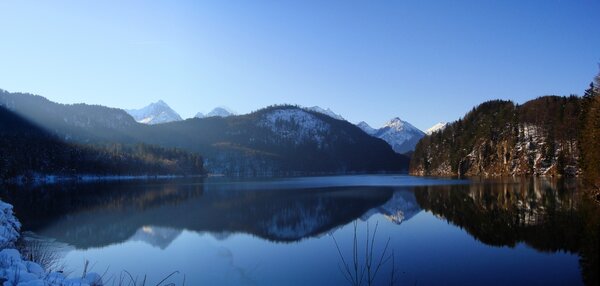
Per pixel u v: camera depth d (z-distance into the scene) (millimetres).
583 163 48781
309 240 27625
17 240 23109
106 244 27297
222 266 21438
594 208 35719
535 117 124125
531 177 106875
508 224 30234
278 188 81250
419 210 41000
